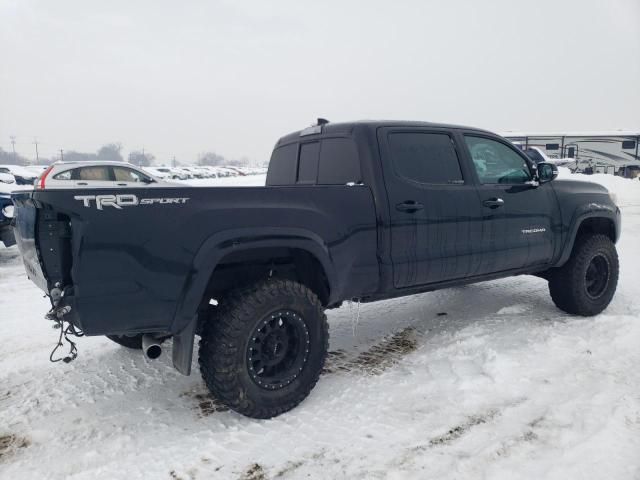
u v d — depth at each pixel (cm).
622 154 2847
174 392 321
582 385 305
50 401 310
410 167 361
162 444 258
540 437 250
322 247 304
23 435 270
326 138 385
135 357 380
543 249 430
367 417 279
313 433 265
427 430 262
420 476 223
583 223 482
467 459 233
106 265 240
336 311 497
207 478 228
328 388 319
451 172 383
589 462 226
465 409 283
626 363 338
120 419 286
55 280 241
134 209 245
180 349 271
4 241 746
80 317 238
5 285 633
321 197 310
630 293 525
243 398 272
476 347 376
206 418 286
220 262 299
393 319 466
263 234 279
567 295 448
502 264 407
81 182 996
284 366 291
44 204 231
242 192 279
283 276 329
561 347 368
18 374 351
